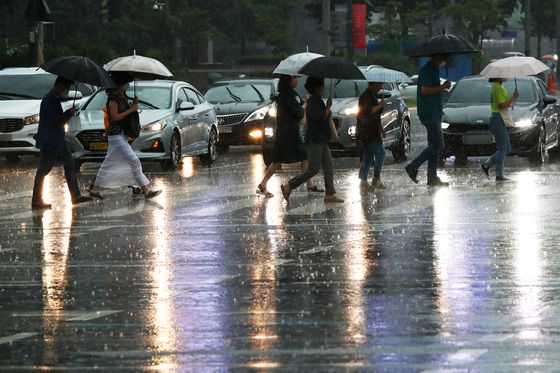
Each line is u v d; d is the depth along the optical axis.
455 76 134.62
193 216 32.97
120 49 128.00
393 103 52.25
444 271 23.25
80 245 27.66
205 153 51.91
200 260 25.16
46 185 43.28
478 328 17.86
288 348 16.64
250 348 16.70
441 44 39.62
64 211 34.75
